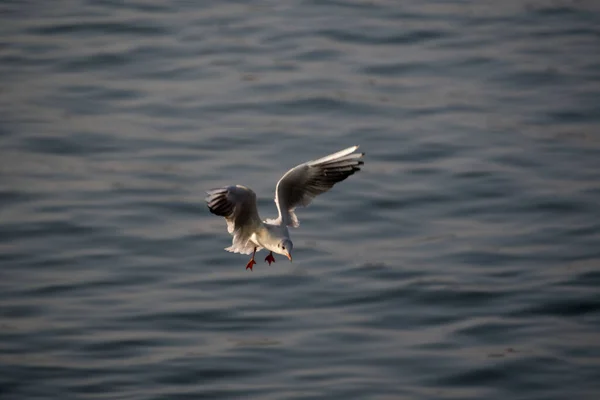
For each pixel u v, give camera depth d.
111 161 24.59
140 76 29.03
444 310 19.19
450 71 29.36
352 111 26.75
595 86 28.36
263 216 21.69
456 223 22.19
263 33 31.64
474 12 33.53
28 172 24.11
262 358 17.86
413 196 23.06
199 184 23.38
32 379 17.36
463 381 17.38
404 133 25.70
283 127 25.94
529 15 33.41
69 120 26.52
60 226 21.89
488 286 19.84
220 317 18.98
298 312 19.19
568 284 19.91
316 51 30.38
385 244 21.41
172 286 19.98
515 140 25.44
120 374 17.47
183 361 17.75
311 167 12.13
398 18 32.78
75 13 33.50
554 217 22.34
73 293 19.70
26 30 32.09
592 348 18.11
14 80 28.81
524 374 17.58
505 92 28.12
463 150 24.98
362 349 18.16
